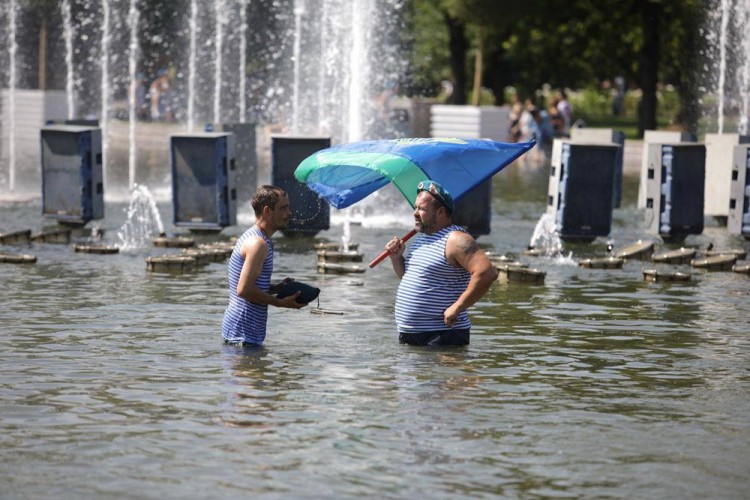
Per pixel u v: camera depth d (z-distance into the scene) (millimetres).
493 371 17250
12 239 30891
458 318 18969
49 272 26047
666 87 153125
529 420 14664
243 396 15578
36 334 19422
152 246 30734
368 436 13859
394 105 85188
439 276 18781
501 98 118438
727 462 13117
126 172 54875
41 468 12641
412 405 15258
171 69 99500
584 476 12586
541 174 60094
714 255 29391
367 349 18562
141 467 12688
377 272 26812
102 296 23094
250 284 18422
